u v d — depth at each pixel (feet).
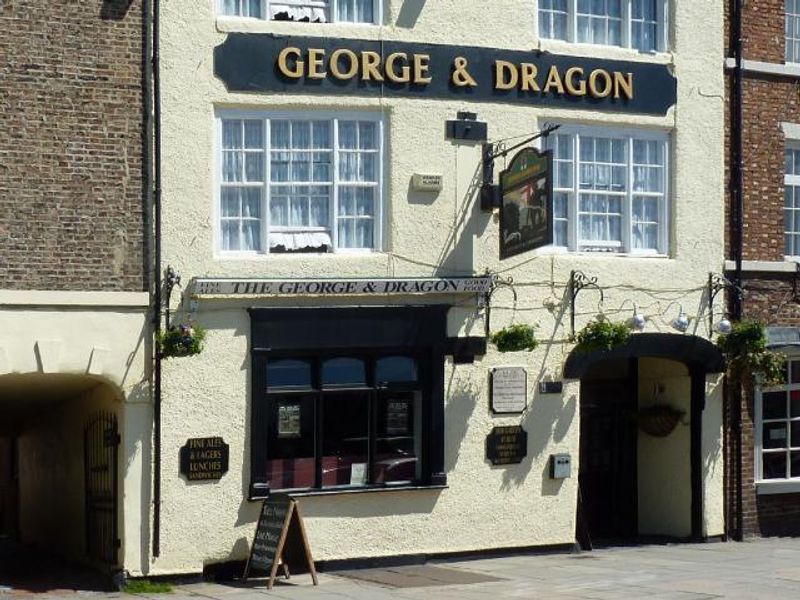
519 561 58.18
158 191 54.13
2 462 83.30
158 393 53.67
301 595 49.90
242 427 55.06
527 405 59.98
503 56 59.88
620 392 67.36
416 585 51.75
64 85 53.11
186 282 54.44
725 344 63.67
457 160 58.95
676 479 65.10
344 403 57.31
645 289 62.39
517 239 56.44
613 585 50.49
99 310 53.11
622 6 63.00
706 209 64.08
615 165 62.49
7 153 52.08
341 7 57.93
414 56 58.34
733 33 65.51
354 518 56.70
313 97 56.75
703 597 47.19
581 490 66.54
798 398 67.26
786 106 66.90
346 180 57.52
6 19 52.29
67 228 52.85
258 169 56.34
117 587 53.01
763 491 65.41
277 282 55.21
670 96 63.26
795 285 66.64
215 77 55.36
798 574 52.95
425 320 58.08
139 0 54.44
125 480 53.36
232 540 54.70
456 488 58.49
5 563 64.18
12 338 51.67
